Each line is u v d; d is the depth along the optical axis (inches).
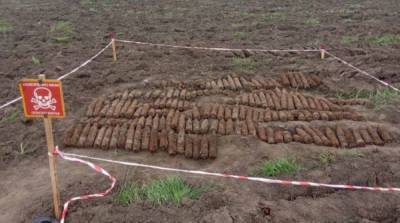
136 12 636.7
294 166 225.3
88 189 211.2
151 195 202.4
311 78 352.8
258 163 233.1
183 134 258.4
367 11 618.5
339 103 307.1
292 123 275.0
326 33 497.0
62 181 219.1
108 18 593.6
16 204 203.8
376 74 359.9
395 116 284.8
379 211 194.1
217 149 248.2
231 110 291.0
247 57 418.3
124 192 205.9
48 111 174.6
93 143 255.4
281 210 192.9
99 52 428.5
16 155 249.6
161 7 680.4
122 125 272.2
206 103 305.6
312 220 187.8
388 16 581.9
